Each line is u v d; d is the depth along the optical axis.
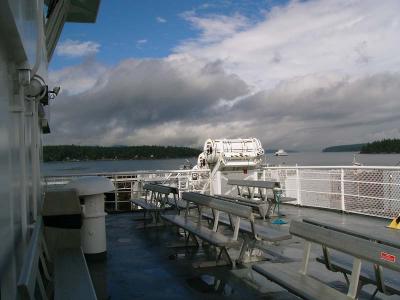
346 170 10.74
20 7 2.23
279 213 10.74
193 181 14.20
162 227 9.56
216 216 6.56
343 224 9.12
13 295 2.47
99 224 6.71
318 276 5.37
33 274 2.51
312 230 3.99
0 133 2.04
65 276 3.99
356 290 3.37
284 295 4.76
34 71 3.02
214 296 4.79
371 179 10.11
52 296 4.26
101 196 6.76
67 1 7.77
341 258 4.64
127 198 13.02
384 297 4.61
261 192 11.64
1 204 1.99
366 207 10.27
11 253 2.37
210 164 14.48
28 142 3.82
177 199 10.84
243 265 6.02
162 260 6.51
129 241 8.11
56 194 5.70
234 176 14.30
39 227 4.02
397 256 2.96
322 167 11.46
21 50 2.54
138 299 4.79
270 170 13.84
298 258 6.34
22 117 3.16
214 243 5.63
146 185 10.99
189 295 4.86
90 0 8.52
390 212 9.70
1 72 2.12
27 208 3.59
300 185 12.40
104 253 6.73
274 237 5.50
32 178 4.23
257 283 5.20
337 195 11.14
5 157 2.21
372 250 3.21
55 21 7.14
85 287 3.64
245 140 14.44
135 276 5.69
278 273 4.04
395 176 9.54
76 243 5.68
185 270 5.89
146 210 9.83
